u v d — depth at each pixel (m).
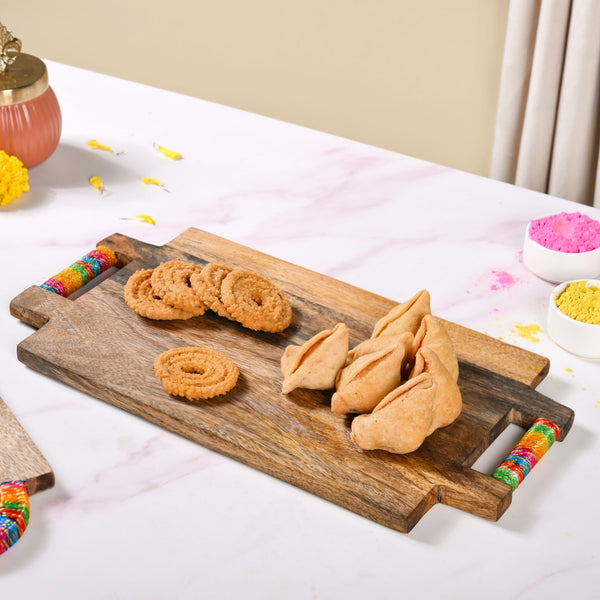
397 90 1.92
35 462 0.79
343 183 1.28
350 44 1.90
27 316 0.98
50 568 0.72
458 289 1.07
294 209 1.22
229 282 0.98
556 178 1.56
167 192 1.25
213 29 2.05
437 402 0.82
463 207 1.22
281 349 0.94
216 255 1.08
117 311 0.98
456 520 0.78
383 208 1.22
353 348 0.94
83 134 1.37
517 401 0.88
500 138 1.62
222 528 0.76
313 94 2.03
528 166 1.58
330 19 1.89
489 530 0.77
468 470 0.80
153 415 0.86
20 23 2.32
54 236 1.15
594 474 0.83
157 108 1.45
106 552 0.74
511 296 1.06
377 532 0.76
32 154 1.24
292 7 1.92
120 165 1.30
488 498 0.77
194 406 0.85
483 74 1.79
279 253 1.12
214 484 0.80
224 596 0.70
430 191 1.26
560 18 1.42
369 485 0.78
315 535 0.76
